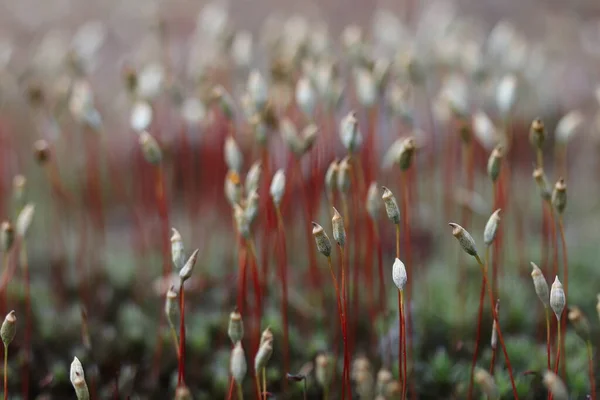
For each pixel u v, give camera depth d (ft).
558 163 1.47
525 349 1.15
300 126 1.24
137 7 2.15
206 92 1.18
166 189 1.30
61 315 1.20
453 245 1.31
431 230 1.34
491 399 0.93
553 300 0.95
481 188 1.40
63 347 1.16
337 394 1.11
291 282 1.22
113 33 2.10
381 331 1.13
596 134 1.49
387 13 1.28
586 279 1.27
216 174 1.25
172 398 1.13
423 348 1.16
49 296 1.23
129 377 1.12
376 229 1.05
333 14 2.17
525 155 1.51
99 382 1.14
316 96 1.16
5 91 1.32
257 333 1.05
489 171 1.02
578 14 2.16
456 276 1.25
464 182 1.39
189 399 0.93
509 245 1.32
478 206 1.25
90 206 1.30
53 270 1.25
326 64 1.16
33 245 1.36
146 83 1.17
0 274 1.25
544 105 1.61
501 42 1.25
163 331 1.17
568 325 1.20
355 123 1.03
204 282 1.24
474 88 1.28
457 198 1.24
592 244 1.36
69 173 1.54
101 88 1.85
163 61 1.34
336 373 1.11
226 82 1.28
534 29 2.09
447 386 1.12
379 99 1.19
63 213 1.45
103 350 1.16
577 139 1.64
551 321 1.18
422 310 1.19
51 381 1.12
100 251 1.34
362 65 1.17
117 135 1.62
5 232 1.04
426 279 1.24
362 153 1.18
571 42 1.93
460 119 1.13
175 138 1.43
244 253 1.06
